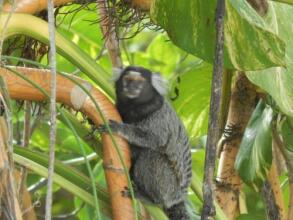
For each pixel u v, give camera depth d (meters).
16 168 8.61
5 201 5.40
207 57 7.50
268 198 9.95
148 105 9.95
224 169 10.38
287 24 8.67
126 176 6.74
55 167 7.57
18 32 7.20
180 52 15.59
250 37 7.24
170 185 9.76
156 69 16.50
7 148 5.66
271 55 7.22
